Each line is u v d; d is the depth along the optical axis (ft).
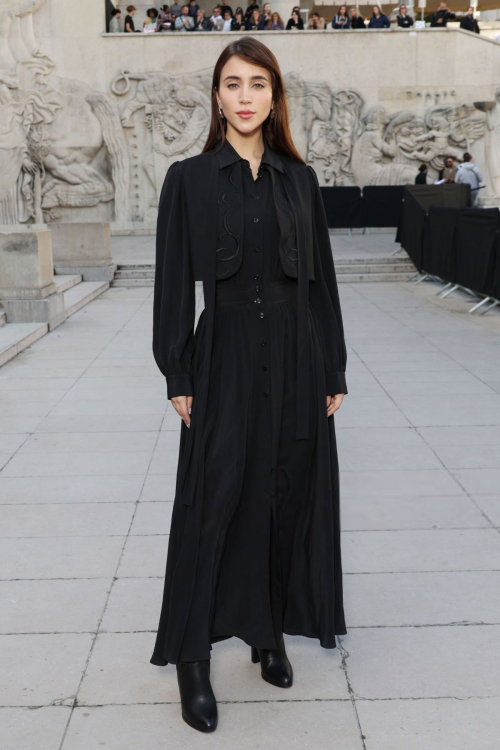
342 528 12.34
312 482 7.77
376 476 14.53
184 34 62.80
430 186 47.03
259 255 7.45
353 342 27.25
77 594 10.30
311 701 8.02
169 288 7.54
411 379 21.88
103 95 63.10
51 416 18.86
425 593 10.28
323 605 7.83
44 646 9.11
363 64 63.67
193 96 63.21
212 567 7.63
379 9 65.10
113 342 27.78
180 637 7.57
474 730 7.54
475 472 14.66
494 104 52.47
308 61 63.62
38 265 29.76
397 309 34.24
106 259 43.80
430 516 12.73
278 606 8.09
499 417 18.16
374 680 8.38
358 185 64.90
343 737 7.45
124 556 11.41
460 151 64.80
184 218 7.50
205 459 7.46
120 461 15.62
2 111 61.52
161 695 8.17
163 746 7.36
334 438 8.03
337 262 46.16
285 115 7.64
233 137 7.59
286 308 7.62
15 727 7.67
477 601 10.06
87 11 62.39
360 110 64.28
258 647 7.99
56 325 31.14
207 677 7.77
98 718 7.80
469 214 34.78
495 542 11.76
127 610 9.89
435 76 63.87
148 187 64.85
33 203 63.10
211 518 7.50
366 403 19.51
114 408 19.45
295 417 7.62
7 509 13.26
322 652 8.95
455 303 35.47
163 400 20.11
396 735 7.47
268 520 7.75
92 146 63.93
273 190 7.48
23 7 61.11
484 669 8.57
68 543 11.87
